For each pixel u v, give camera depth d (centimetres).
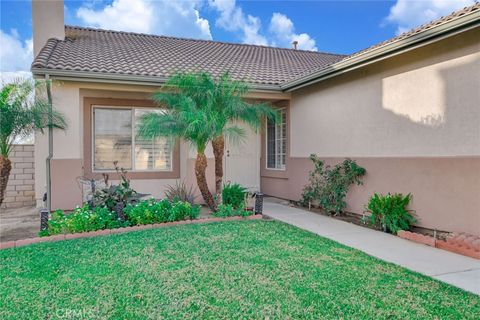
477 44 611
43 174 1054
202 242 619
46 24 1159
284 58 1499
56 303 380
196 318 353
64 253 551
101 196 784
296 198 1105
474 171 615
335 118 945
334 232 725
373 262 529
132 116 1113
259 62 1346
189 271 476
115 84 917
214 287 425
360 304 386
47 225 677
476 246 571
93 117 1076
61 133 883
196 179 952
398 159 763
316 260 532
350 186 898
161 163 1152
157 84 923
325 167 970
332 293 413
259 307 376
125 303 382
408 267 513
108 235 667
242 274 467
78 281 439
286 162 1162
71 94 887
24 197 1106
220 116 831
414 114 727
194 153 1025
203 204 1022
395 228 709
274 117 927
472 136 620
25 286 424
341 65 817
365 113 848
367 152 845
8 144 752
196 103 844
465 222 631
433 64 689
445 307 381
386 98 792
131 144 1118
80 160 901
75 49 1091
